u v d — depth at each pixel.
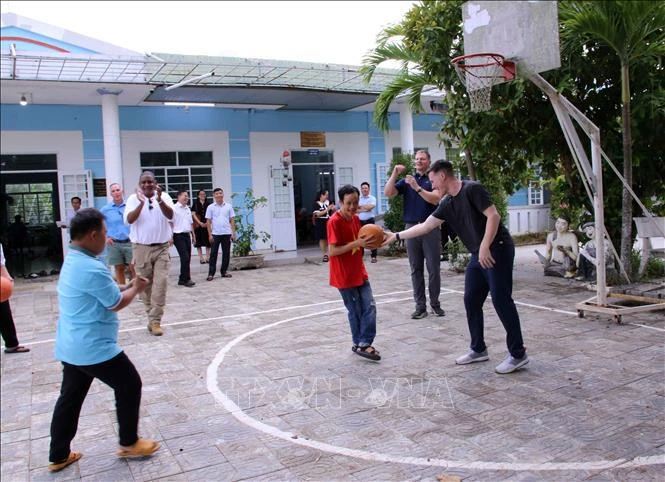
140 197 6.74
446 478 3.30
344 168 16.64
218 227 11.43
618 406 4.18
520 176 10.44
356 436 3.89
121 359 3.63
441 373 5.05
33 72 10.81
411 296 8.68
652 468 3.32
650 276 8.77
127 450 3.71
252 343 6.35
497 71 6.36
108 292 3.46
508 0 6.19
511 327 4.91
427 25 8.98
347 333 6.59
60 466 3.63
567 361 5.21
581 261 9.06
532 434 3.80
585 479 3.23
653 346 5.57
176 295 9.76
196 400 4.68
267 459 3.63
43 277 12.56
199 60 12.39
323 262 13.80
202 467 3.57
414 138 17.64
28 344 6.84
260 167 15.42
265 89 12.38
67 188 13.29
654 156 8.59
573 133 6.54
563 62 8.07
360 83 13.34
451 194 4.95
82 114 13.50
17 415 4.61
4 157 13.00
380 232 5.19
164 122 14.34
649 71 7.91
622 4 6.60
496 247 4.81
